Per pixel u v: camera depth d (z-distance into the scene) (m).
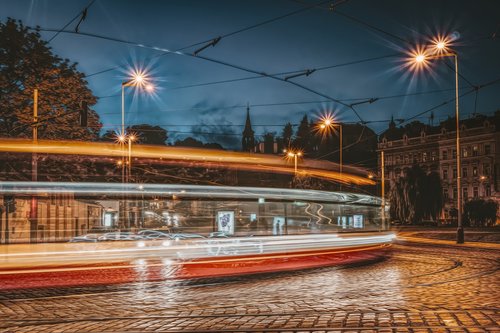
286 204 20.84
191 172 36.69
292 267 16.77
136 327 7.59
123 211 27.31
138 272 15.77
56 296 11.05
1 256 15.97
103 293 11.38
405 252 23.52
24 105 28.95
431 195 69.31
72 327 7.71
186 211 23.53
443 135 100.50
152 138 48.78
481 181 93.38
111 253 18.06
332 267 16.59
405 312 8.05
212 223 22.14
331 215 22.41
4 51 28.92
